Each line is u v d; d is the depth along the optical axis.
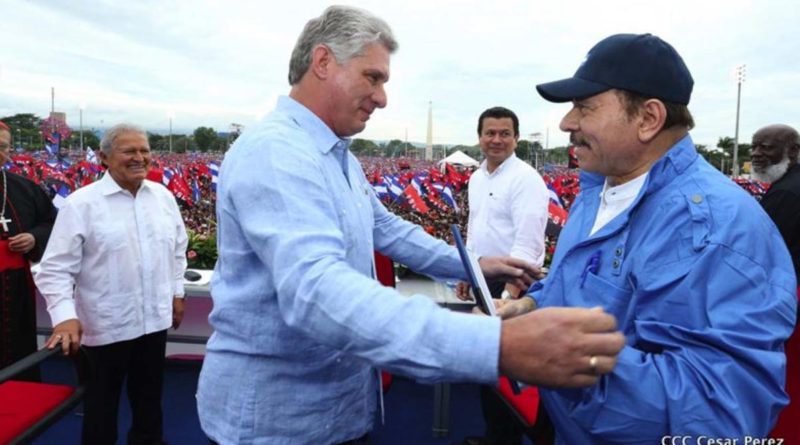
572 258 1.22
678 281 0.97
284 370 1.19
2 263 2.97
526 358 0.71
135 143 2.60
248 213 1.00
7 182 3.19
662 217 1.04
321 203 1.01
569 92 1.11
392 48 1.21
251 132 1.13
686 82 1.09
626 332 1.05
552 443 1.84
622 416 0.93
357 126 1.22
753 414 0.90
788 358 1.44
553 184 13.16
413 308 0.78
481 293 1.14
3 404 1.81
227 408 1.22
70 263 2.46
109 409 2.66
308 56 1.19
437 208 12.88
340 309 0.80
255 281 1.16
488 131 3.30
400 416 3.51
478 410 3.62
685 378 0.90
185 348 4.27
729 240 0.95
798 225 3.54
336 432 1.28
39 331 4.14
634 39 1.08
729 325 0.91
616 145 1.11
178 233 3.01
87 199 2.57
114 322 2.62
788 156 4.18
